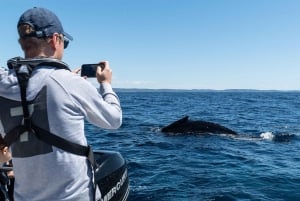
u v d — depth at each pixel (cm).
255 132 2255
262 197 816
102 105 253
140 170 1080
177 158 1288
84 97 246
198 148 1535
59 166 241
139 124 2548
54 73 243
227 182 948
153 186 899
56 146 239
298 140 1920
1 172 329
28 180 248
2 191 319
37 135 238
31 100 238
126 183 364
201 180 965
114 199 338
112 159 355
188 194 835
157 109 4606
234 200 795
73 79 245
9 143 246
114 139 1784
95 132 2048
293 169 1133
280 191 869
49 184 244
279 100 9075
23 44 251
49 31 248
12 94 241
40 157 240
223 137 1897
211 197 813
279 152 1495
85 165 255
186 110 4488
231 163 1216
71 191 245
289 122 3011
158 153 1395
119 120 265
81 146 248
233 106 5756
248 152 1470
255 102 7631
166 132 2048
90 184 257
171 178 984
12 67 251
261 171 1091
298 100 9125
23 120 241
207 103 6869
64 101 239
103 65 286
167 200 791
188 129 2020
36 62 244
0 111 246
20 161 246
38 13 246
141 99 8894
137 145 1597
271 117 3538
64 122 240
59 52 258
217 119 3212
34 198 248
